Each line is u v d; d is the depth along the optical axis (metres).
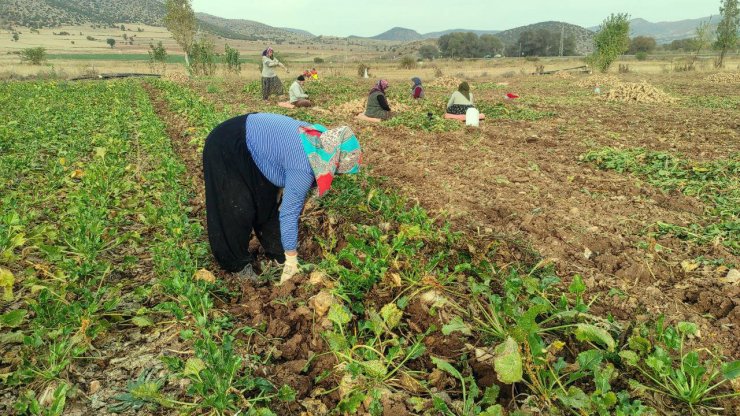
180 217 4.70
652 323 3.26
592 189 6.12
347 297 3.37
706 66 32.66
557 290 3.74
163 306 3.21
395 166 7.12
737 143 8.39
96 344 3.13
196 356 2.74
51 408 2.38
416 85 14.49
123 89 17.86
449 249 4.19
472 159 7.57
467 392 2.78
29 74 30.03
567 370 2.84
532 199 5.71
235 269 3.89
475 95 17.41
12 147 7.78
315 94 17.55
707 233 4.68
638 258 4.24
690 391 2.58
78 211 4.46
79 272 3.62
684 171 6.59
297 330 3.36
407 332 3.30
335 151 3.35
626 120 11.03
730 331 3.23
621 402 2.54
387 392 2.73
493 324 3.14
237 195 3.57
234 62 29.08
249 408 2.56
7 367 2.90
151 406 2.66
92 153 7.88
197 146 8.34
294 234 3.60
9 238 3.91
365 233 4.44
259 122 3.50
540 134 9.61
